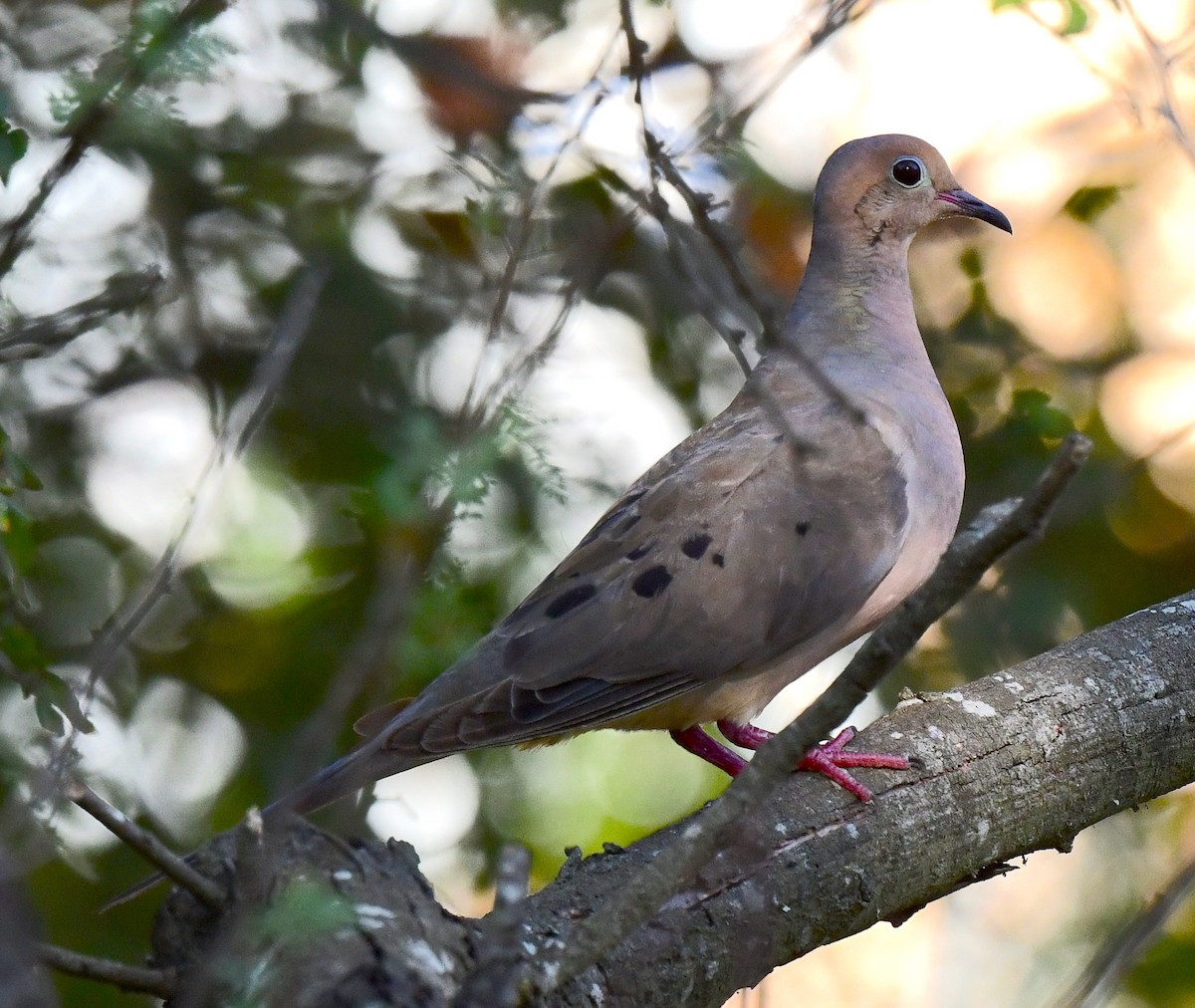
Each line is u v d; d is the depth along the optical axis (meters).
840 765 7.66
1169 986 10.91
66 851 8.49
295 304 6.30
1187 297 11.91
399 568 6.02
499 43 9.33
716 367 10.44
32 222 7.79
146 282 7.44
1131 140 11.98
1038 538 4.36
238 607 9.58
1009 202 12.61
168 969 4.91
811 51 7.93
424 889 5.61
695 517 9.07
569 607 8.85
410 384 9.09
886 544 9.22
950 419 9.81
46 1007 4.49
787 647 9.16
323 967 5.16
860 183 10.05
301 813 7.51
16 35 8.73
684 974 6.51
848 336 9.88
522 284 8.24
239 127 9.23
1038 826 8.06
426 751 7.94
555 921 6.41
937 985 12.83
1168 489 11.39
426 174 9.14
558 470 7.12
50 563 9.70
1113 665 8.52
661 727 9.45
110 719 9.55
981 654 10.71
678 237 6.01
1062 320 11.71
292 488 9.39
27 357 6.95
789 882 7.11
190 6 7.14
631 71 6.11
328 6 6.64
